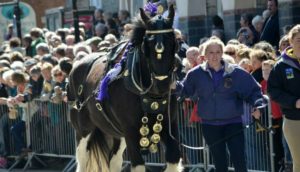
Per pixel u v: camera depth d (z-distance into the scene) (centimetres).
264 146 1270
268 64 1217
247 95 1073
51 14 3100
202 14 2380
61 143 1616
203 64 1088
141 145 1021
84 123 1203
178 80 1148
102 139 1167
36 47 2070
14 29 2852
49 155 1641
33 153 1664
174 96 1031
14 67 1766
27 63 1805
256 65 1282
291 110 1035
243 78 1073
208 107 1080
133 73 1008
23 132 1681
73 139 1588
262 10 2172
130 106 1023
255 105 1057
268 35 1731
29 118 1662
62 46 1794
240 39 1773
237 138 1077
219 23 2089
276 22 1739
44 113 1634
